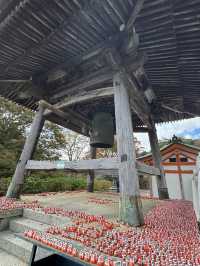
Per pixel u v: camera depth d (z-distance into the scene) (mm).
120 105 3826
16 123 14906
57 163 4562
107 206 4762
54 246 1862
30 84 5328
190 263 1602
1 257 2938
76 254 1699
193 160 11023
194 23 3189
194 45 3688
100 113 5586
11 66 4500
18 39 3572
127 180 3270
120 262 1554
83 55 4109
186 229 2959
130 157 3424
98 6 2906
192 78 4871
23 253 2865
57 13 3000
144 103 5926
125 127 3625
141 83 5234
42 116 5773
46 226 3326
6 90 5609
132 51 3787
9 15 2994
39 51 3957
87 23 3277
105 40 3717
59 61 4410
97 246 1909
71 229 2473
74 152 23828
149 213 4168
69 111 6223
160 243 2162
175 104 6418
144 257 1695
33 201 4977
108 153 22859
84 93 4941
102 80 4500
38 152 14930
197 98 5883
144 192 16328
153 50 3951
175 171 11172
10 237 3350
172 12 3059
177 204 5754
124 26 3342
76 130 7582
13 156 12344
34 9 2891
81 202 5398
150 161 11734
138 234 2488
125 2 2896
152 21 3281
